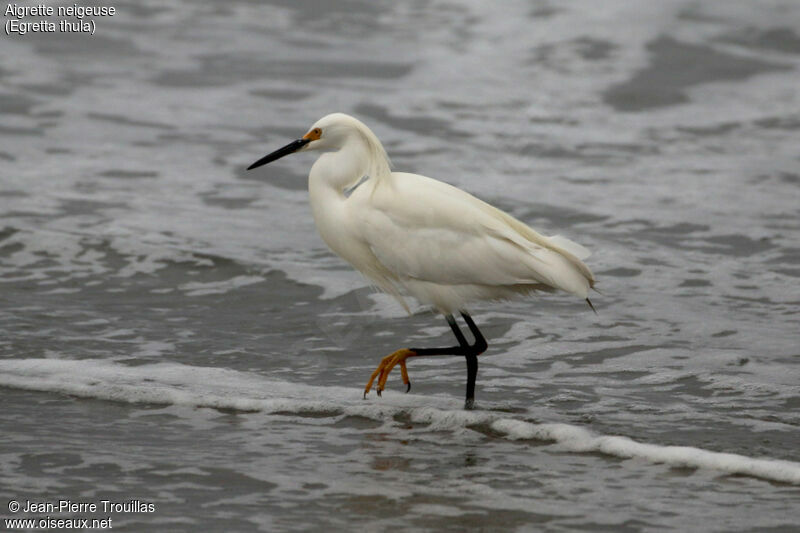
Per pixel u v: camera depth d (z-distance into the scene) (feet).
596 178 58.85
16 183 55.93
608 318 40.45
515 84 76.74
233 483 26.07
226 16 92.02
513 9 94.27
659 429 30.12
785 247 48.21
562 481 26.35
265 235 50.29
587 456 28.17
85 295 42.73
